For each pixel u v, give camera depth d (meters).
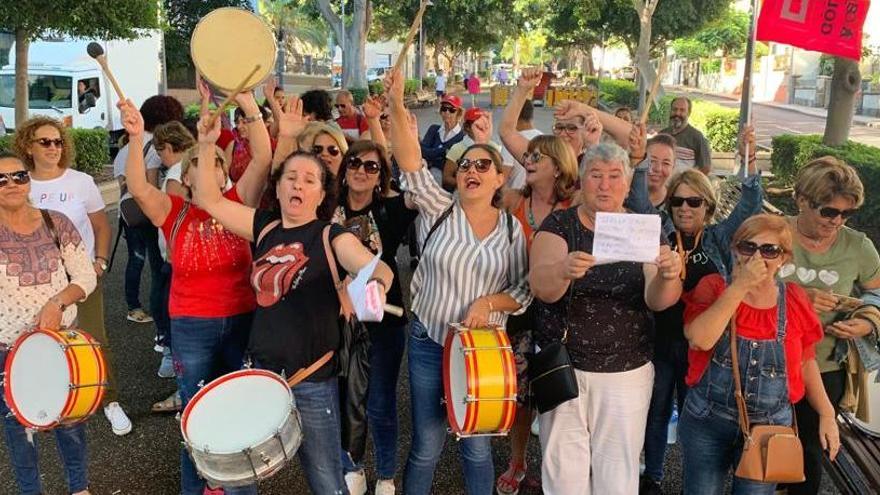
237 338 3.87
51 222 3.79
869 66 38.28
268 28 3.64
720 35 53.72
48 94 17.36
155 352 6.25
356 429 3.54
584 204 3.27
